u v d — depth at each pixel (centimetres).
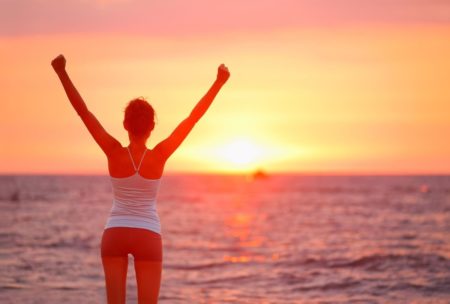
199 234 2694
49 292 1178
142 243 518
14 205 4625
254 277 1470
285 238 2523
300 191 8744
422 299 1198
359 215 3950
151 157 523
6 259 1655
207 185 12762
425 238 2459
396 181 16138
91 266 1559
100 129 527
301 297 1220
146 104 534
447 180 17462
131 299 1099
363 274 1505
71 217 3419
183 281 1404
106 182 13438
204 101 532
